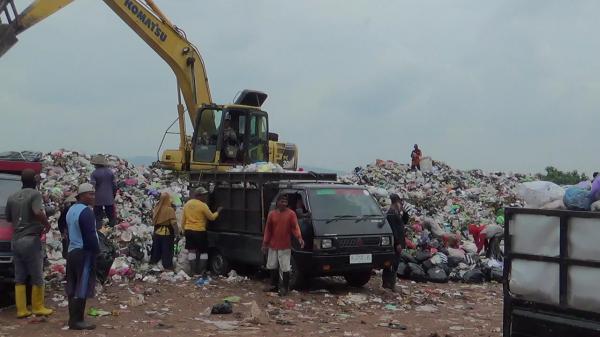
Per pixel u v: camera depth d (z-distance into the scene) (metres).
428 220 17.16
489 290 12.55
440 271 13.38
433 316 9.87
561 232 5.43
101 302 10.10
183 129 19.61
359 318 9.52
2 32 14.82
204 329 8.57
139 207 17.39
